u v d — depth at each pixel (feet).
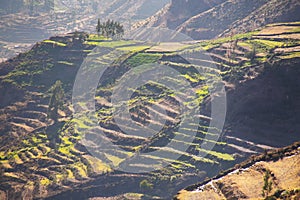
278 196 493.77
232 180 542.57
